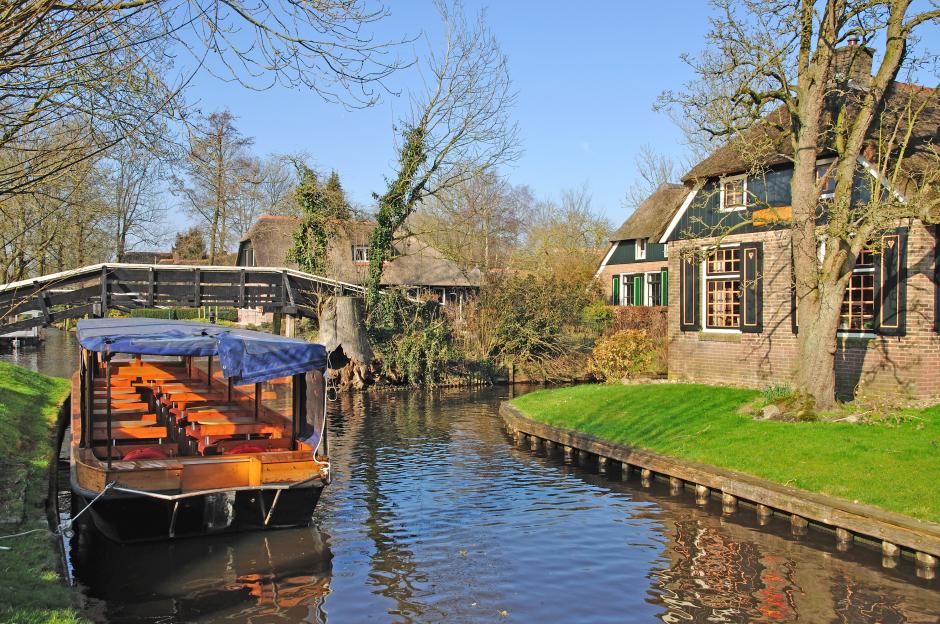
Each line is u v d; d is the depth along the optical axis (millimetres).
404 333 32250
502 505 12430
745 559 9586
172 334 10852
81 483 9938
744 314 17734
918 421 12586
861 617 7789
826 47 13602
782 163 16703
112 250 33156
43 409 16688
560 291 35500
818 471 11148
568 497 12906
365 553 9984
